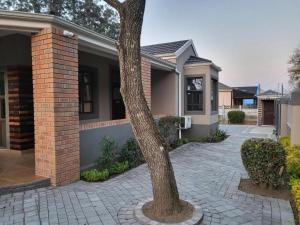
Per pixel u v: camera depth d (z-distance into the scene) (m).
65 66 5.04
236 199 4.44
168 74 11.20
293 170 5.19
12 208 3.94
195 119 11.73
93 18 16.09
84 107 8.37
